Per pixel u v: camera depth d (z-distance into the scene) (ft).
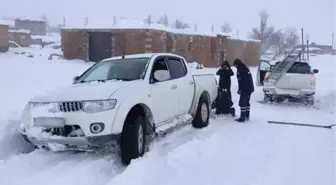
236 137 22.97
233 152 19.48
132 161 17.11
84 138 16.24
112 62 22.22
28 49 136.67
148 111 18.95
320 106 40.73
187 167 16.92
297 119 31.19
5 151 19.22
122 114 16.75
